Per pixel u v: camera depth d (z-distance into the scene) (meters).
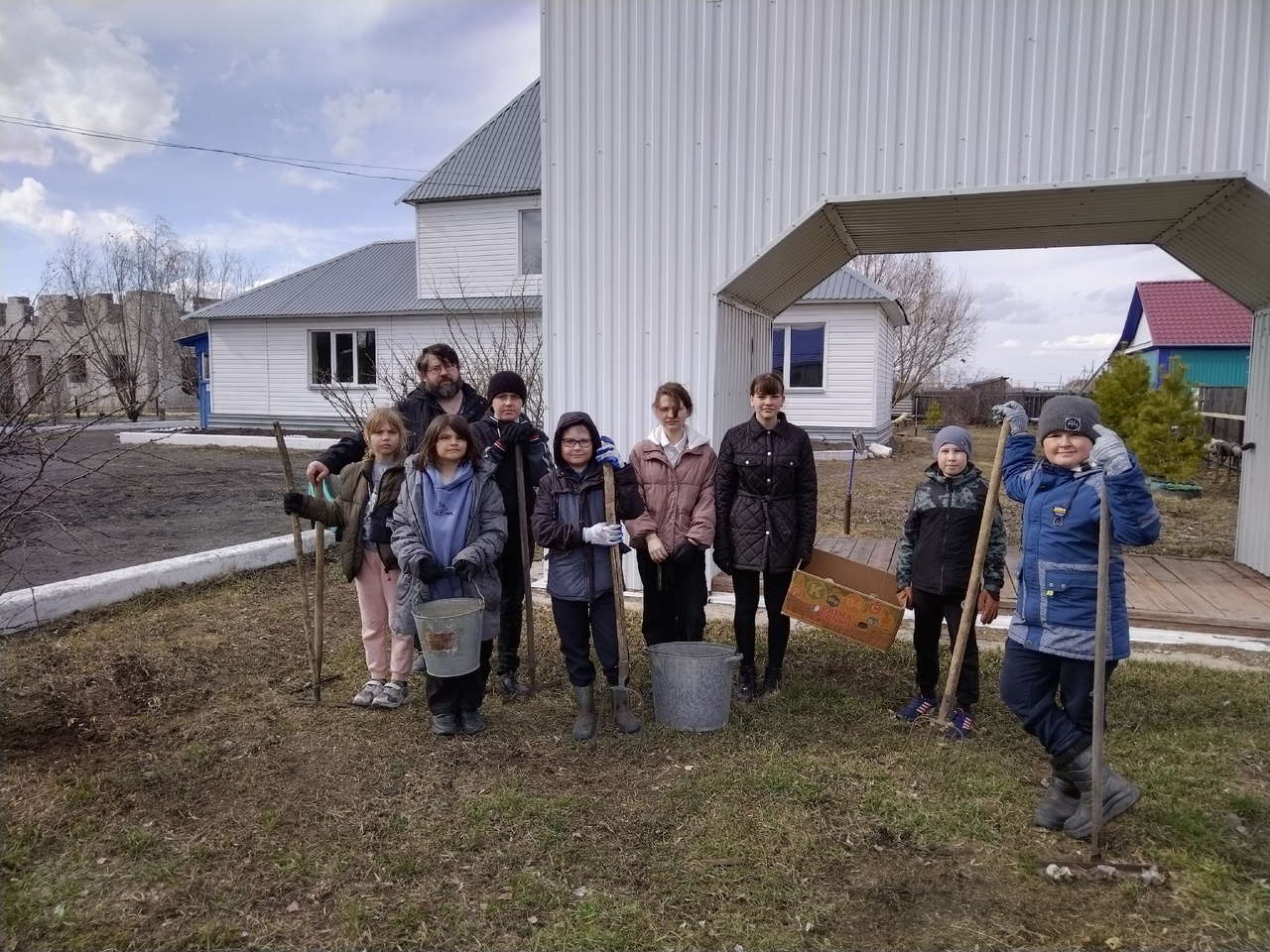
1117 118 4.93
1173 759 3.52
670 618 4.27
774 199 5.61
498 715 4.05
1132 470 2.66
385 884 2.69
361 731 3.85
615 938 2.41
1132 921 2.49
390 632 4.22
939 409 27.98
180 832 2.98
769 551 4.11
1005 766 3.50
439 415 4.57
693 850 2.87
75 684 4.26
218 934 2.45
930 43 5.20
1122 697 4.16
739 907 2.57
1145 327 26.45
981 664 4.71
